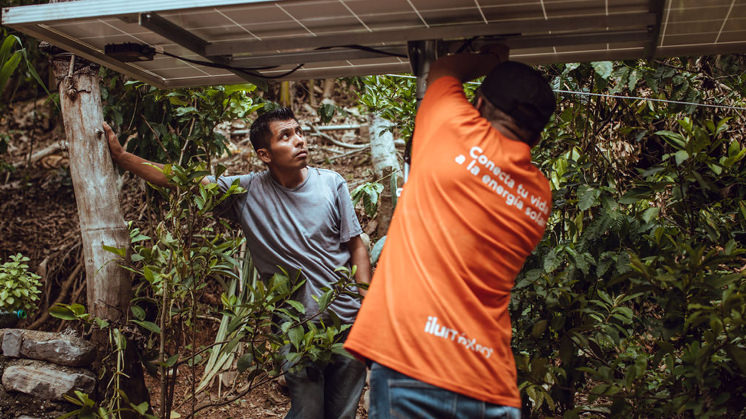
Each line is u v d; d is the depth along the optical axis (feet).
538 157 9.39
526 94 5.52
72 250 16.61
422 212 5.37
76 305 8.11
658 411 6.53
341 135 21.62
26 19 6.11
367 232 15.48
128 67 7.72
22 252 17.94
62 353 9.18
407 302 5.18
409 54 6.64
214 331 13.87
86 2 5.96
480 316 5.21
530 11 6.05
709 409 6.15
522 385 7.11
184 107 11.09
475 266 5.25
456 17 6.21
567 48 7.28
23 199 20.42
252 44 6.91
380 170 16.76
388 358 5.16
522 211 5.45
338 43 6.68
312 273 8.38
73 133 9.18
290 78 8.20
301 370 8.09
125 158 9.30
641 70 9.46
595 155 9.46
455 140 5.37
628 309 6.98
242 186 8.75
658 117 10.98
